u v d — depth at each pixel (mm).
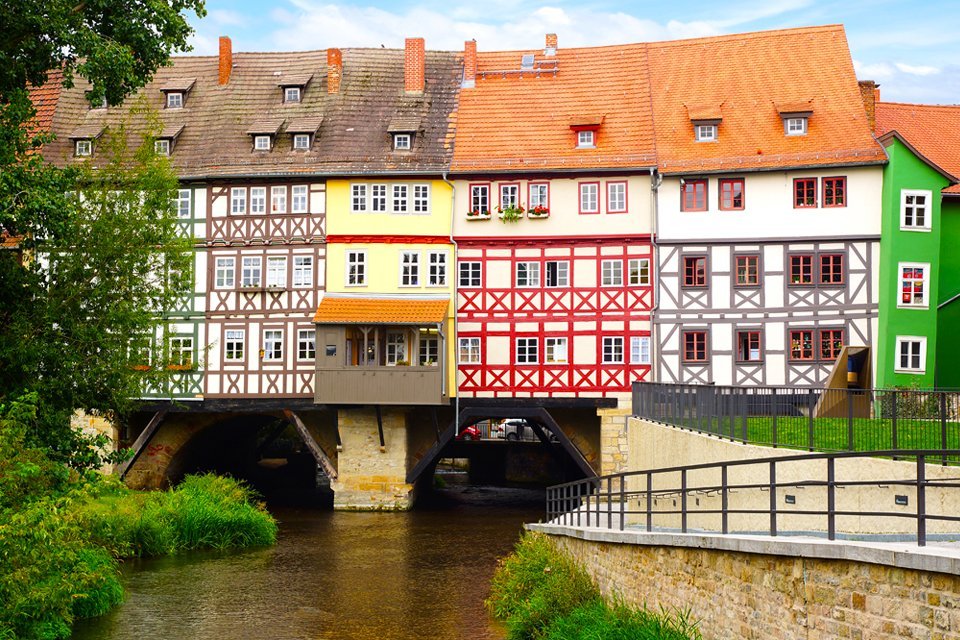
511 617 15844
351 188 31375
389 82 33719
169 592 19031
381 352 30625
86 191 20406
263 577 20500
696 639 11391
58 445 18938
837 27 33031
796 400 17250
